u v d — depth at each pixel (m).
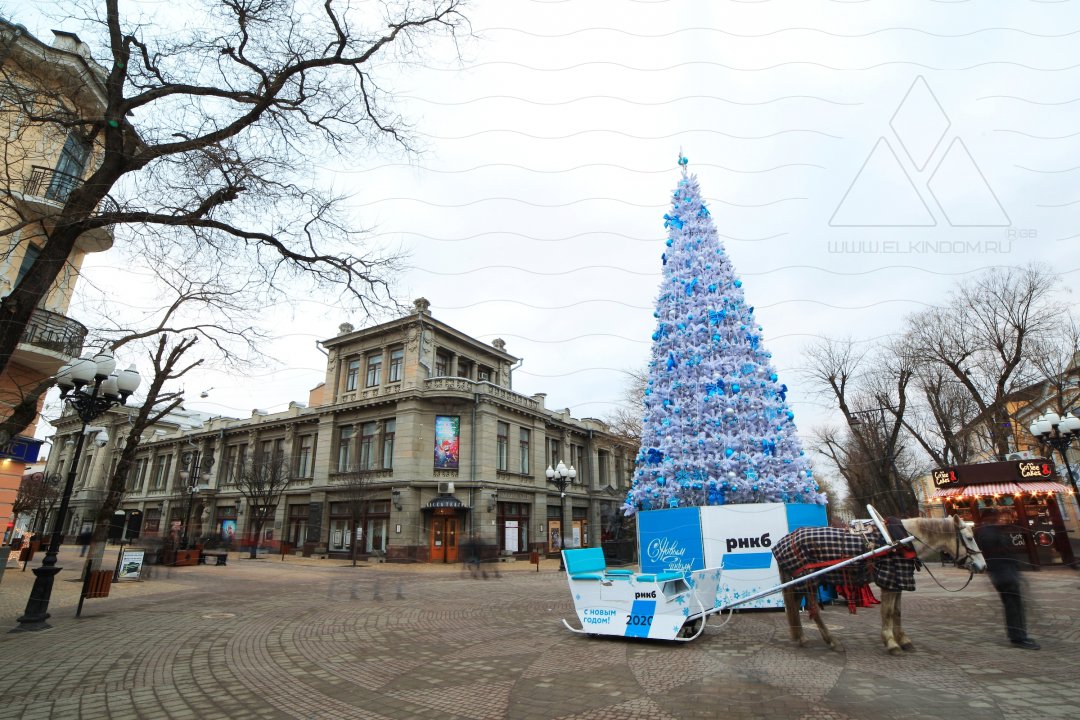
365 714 4.64
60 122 7.91
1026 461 16.53
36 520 44.75
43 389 9.95
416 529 25.89
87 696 5.12
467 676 5.76
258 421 36.34
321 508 29.41
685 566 9.72
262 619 9.49
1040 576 13.79
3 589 13.03
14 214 12.43
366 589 14.45
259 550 33.06
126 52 8.39
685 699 4.77
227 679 5.73
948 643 6.56
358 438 29.61
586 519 36.44
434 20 9.16
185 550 23.83
